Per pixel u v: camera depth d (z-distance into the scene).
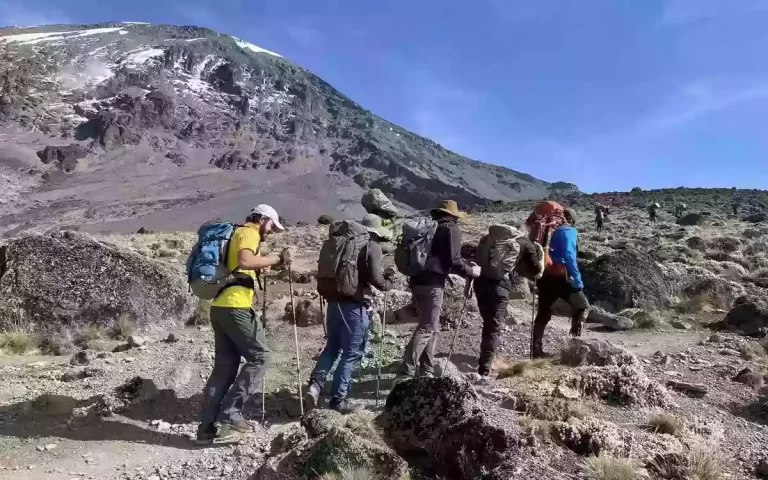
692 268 14.61
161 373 6.95
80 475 4.43
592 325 10.27
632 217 46.50
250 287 5.23
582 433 4.56
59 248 10.08
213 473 4.41
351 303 5.64
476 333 8.80
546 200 7.73
